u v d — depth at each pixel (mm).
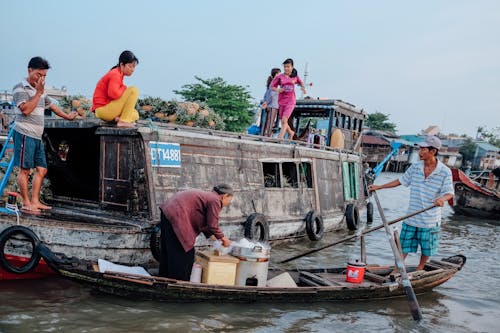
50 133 7969
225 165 7828
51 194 7879
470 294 7156
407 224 6434
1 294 5402
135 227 6023
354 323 5492
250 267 5750
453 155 59125
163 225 5508
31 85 5879
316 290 5852
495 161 56219
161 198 6496
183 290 5312
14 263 5445
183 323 4996
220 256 5680
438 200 5996
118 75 6527
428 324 5660
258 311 5539
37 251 5316
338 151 12578
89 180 8555
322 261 8617
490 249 11195
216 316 5270
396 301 6414
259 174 8680
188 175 7051
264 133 11398
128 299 5430
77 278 5223
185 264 5445
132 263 6078
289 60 10945
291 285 6012
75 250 5617
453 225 15383
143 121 7008
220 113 33969
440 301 6688
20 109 5797
